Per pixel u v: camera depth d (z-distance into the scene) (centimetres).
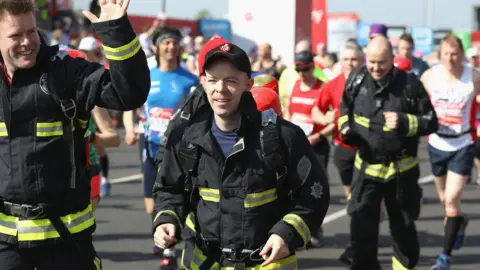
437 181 906
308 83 959
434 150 882
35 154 427
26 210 432
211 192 439
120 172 1561
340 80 898
